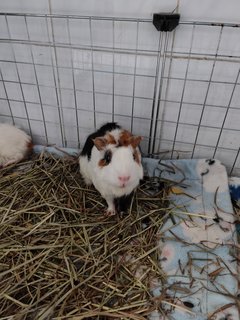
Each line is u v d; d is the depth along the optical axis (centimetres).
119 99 45
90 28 39
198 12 36
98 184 36
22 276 32
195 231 37
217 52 38
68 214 39
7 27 42
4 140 46
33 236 36
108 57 41
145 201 41
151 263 33
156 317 29
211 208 40
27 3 39
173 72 40
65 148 51
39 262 33
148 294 31
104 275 32
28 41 42
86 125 49
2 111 51
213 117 43
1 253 34
